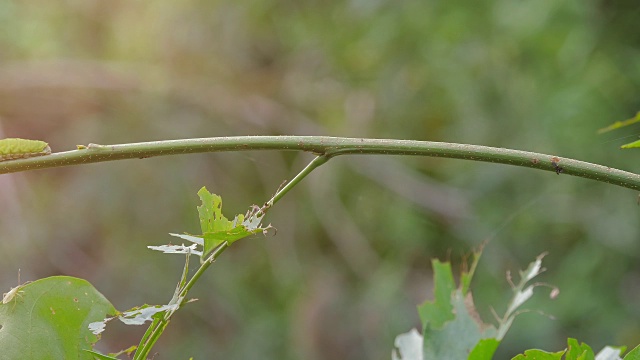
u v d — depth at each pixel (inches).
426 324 31.0
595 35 75.8
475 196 83.5
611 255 76.5
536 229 79.8
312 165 27.1
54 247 85.8
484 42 80.1
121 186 88.0
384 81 86.1
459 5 80.9
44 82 89.6
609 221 76.9
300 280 85.9
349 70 90.0
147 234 87.1
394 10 82.7
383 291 82.0
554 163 26.9
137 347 27.6
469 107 80.6
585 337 74.0
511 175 81.0
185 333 84.7
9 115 90.0
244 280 86.8
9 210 84.0
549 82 77.7
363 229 88.5
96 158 27.0
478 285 79.4
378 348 79.7
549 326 74.6
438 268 31.7
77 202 87.3
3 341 27.1
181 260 86.5
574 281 75.5
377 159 88.4
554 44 77.0
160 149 27.1
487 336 30.8
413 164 88.5
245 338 83.5
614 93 75.0
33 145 26.9
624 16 75.3
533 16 76.6
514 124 78.7
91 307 27.5
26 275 83.6
